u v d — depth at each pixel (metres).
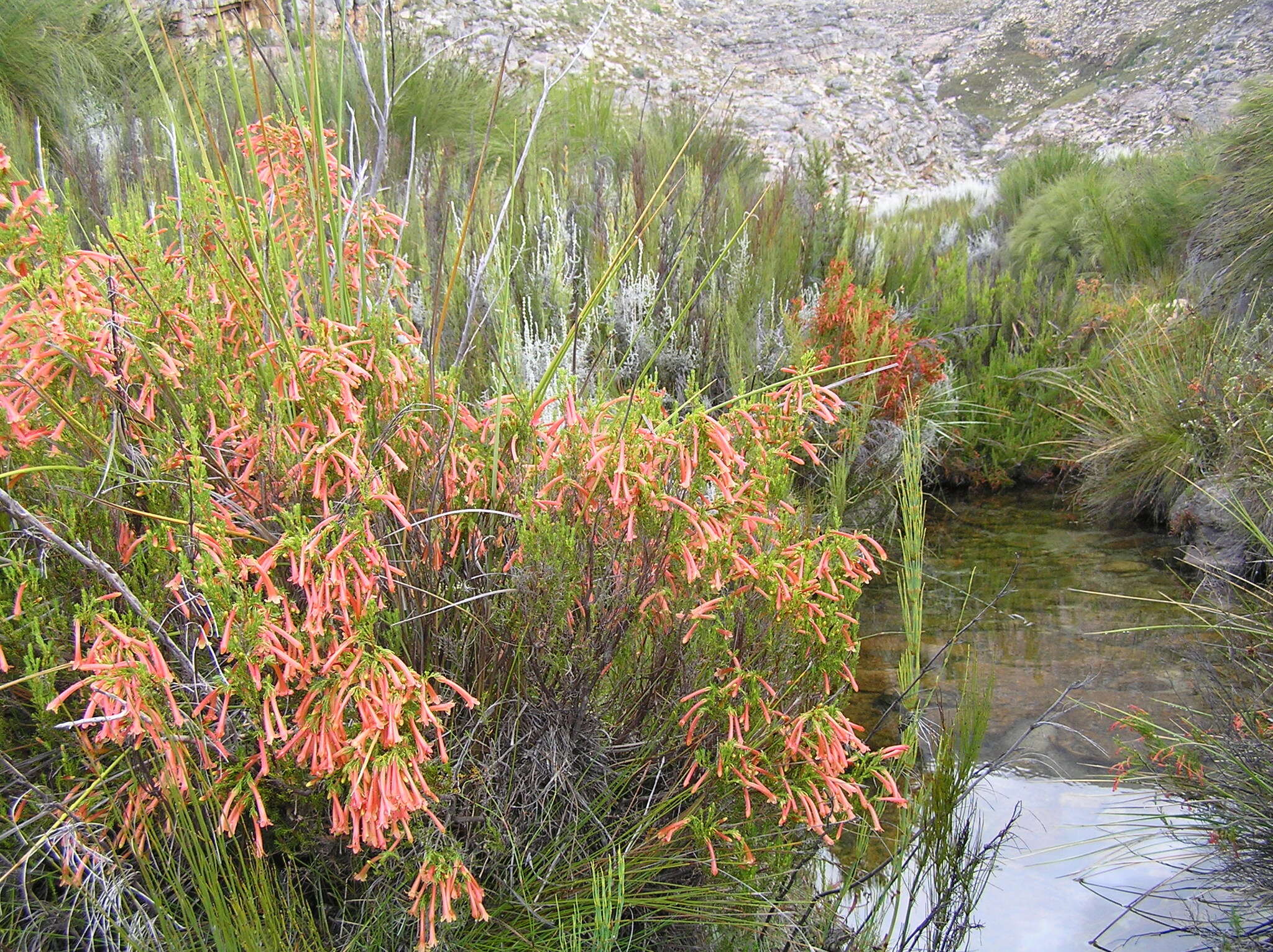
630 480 1.82
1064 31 27.59
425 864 1.59
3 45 5.67
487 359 3.43
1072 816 2.90
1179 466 5.33
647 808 2.02
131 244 1.89
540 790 2.03
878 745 3.12
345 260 2.23
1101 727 3.33
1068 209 9.69
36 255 1.75
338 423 1.74
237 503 1.75
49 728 1.60
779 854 2.09
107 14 6.82
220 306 1.95
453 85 7.72
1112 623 4.17
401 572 1.73
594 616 1.95
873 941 2.24
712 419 1.87
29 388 1.55
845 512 4.57
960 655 3.88
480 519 2.03
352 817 1.44
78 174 3.90
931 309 7.19
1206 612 4.17
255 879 1.60
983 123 24.81
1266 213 6.19
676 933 2.09
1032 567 4.90
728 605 1.95
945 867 2.27
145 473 1.73
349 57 6.90
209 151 3.37
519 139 7.31
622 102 10.04
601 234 5.24
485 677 2.02
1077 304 7.33
